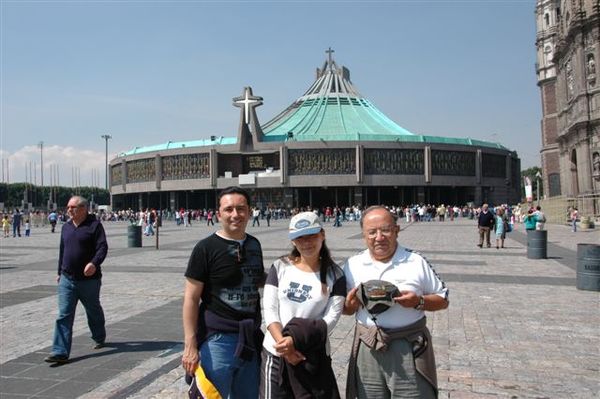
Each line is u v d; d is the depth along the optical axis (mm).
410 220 62125
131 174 88250
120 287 13977
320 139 77125
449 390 6344
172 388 6484
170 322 10016
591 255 13125
